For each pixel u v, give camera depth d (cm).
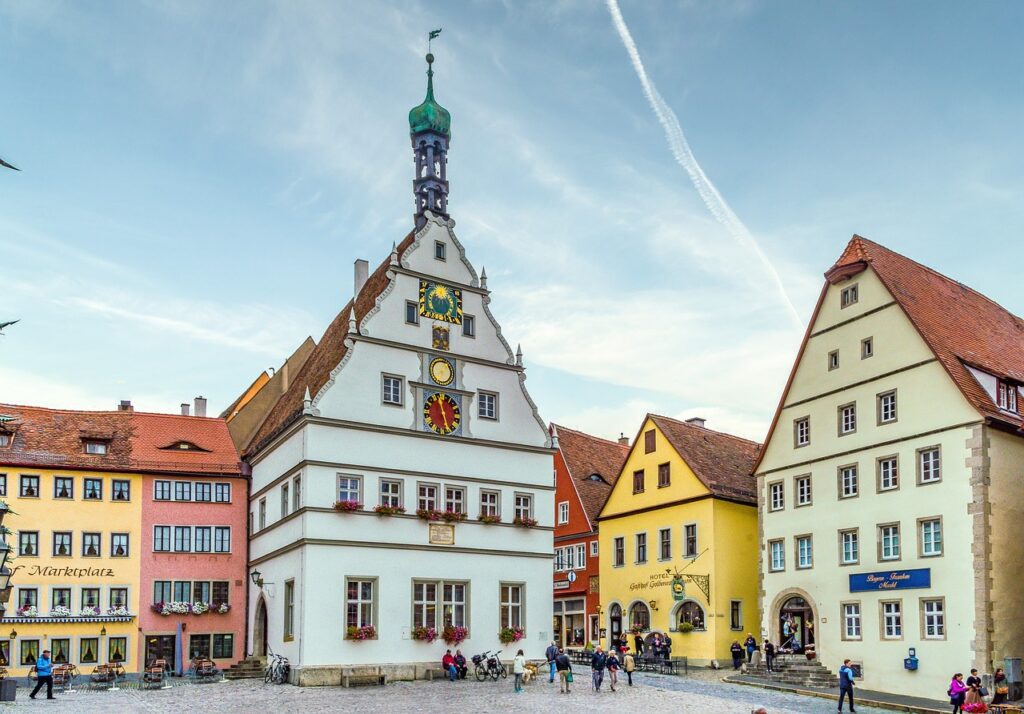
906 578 3806
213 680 4025
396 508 4056
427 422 4256
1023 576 3662
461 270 4509
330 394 4022
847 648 4003
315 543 3859
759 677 4066
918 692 3684
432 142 4838
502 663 4222
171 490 4584
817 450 4300
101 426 4725
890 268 4238
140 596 4419
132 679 4119
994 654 3481
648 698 3356
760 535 4528
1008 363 4166
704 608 4725
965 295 4550
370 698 3319
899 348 4000
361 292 4931
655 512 5150
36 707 3062
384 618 3956
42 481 4372
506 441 4466
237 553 4612
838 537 4125
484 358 4488
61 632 4259
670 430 5188
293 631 3894
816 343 4394
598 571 5616
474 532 4278
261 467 4550
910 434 3891
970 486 3634
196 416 5138
